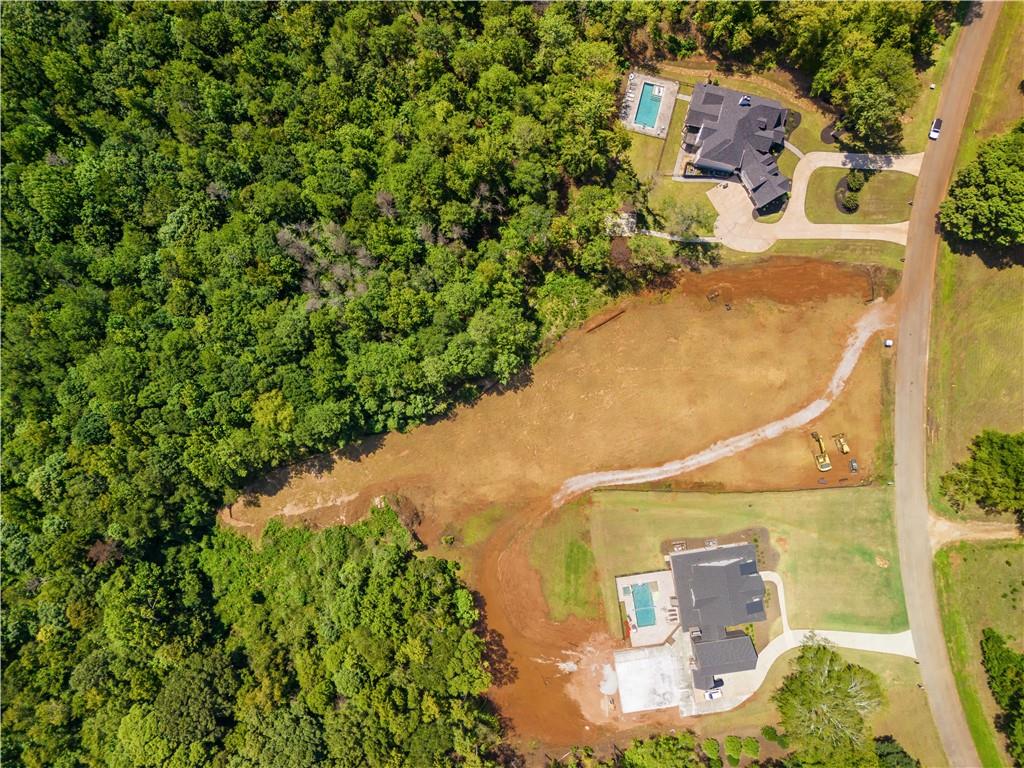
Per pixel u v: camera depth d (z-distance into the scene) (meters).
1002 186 66.00
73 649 66.94
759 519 73.50
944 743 70.06
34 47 69.50
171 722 64.12
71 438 67.62
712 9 71.19
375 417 72.94
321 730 66.06
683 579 72.19
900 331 73.00
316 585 73.69
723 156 72.69
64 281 69.38
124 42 71.62
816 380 73.50
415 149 68.88
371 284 68.88
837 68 69.06
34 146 69.50
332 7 73.50
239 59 72.88
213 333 68.50
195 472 68.81
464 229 71.56
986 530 70.94
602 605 73.62
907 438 72.50
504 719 73.31
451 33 72.81
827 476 73.25
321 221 71.88
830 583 72.62
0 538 65.88
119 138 70.94
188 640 69.19
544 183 71.38
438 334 68.50
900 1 65.69
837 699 65.69
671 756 68.56
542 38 70.31
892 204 73.38
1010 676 66.44
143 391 68.19
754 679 72.38
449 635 67.38
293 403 69.12
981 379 71.62
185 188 71.56
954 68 72.88
